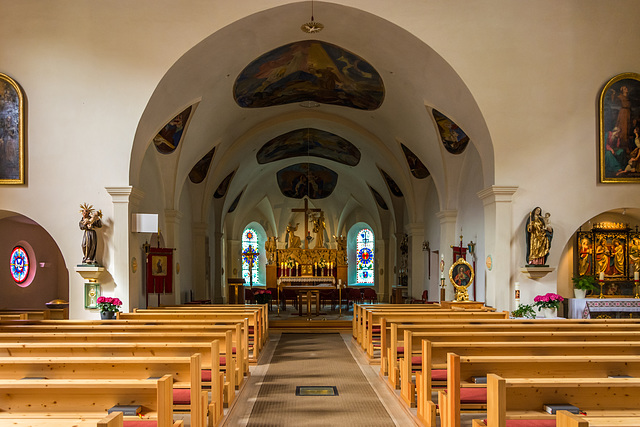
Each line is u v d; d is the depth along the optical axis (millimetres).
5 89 12719
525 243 12883
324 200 31609
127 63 12688
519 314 11859
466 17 12789
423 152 18125
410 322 9750
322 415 7438
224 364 8328
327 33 14320
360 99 18109
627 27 12867
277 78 16938
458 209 17656
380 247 29281
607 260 15023
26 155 12773
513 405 4703
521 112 12930
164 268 15789
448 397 5633
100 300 12148
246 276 31250
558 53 12906
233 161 22297
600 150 12898
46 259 18922
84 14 12711
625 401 4750
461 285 13695
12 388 4844
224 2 12484
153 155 16078
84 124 12773
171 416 4684
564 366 5621
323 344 14305
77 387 4785
